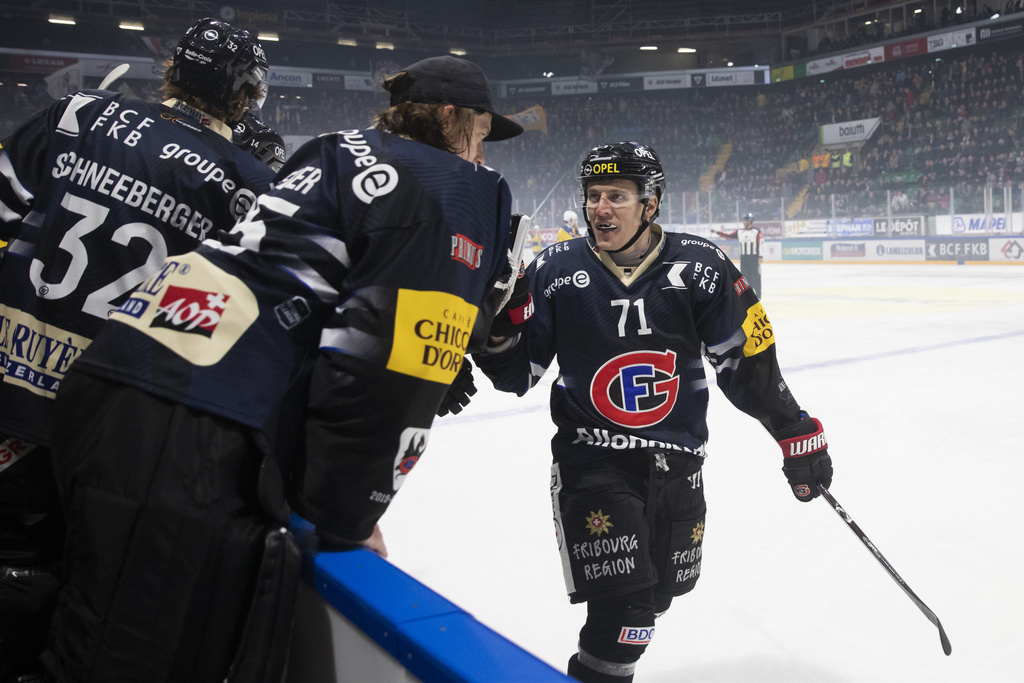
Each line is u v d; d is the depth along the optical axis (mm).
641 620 1915
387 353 1154
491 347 1910
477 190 1306
